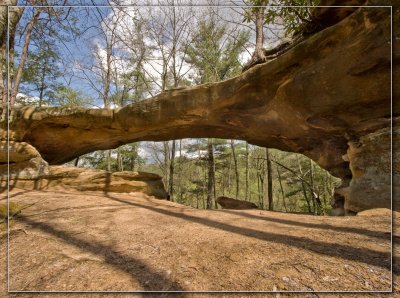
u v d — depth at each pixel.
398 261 2.51
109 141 10.50
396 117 4.91
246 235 3.50
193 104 7.68
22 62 9.73
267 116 7.31
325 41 5.04
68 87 18.61
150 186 8.63
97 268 2.76
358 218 4.23
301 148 8.24
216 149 23.14
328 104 5.49
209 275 2.49
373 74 4.60
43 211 5.06
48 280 2.58
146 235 3.71
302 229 3.72
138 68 18.94
